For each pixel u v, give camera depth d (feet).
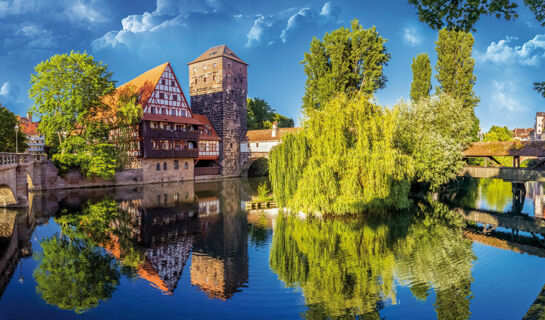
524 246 51.16
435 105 95.45
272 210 79.77
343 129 65.77
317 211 64.49
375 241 53.16
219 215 75.10
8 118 125.08
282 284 37.63
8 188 76.89
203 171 171.94
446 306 32.45
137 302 33.86
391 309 31.99
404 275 39.96
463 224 64.69
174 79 157.07
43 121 122.42
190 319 30.40
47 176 120.78
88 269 42.83
